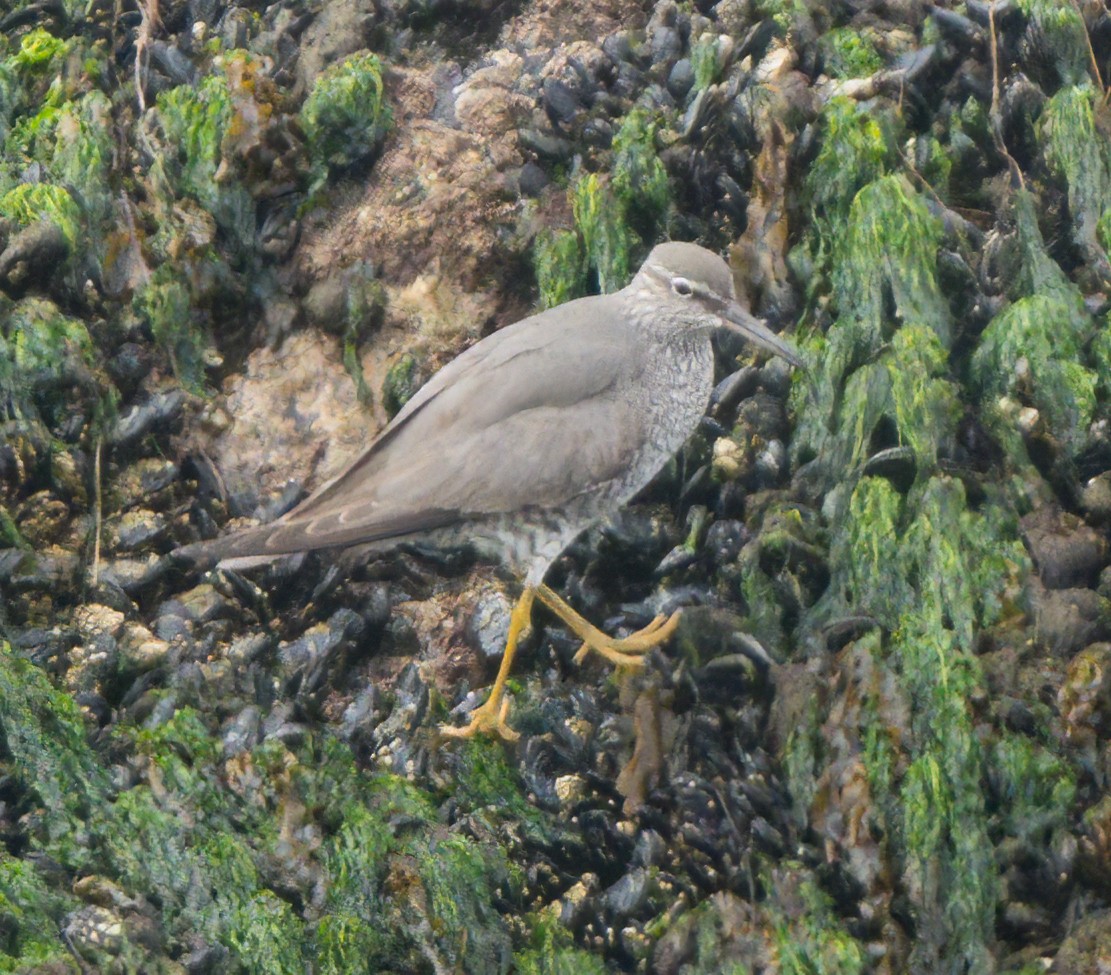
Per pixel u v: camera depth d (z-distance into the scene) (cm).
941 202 1184
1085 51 1223
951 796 944
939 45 1246
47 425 1163
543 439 1020
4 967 871
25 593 1096
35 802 992
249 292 1241
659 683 1039
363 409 1213
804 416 1127
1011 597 1026
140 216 1234
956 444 1092
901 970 920
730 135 1223
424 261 1245
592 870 1002
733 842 975
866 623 1020
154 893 956
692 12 1324
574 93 1274
